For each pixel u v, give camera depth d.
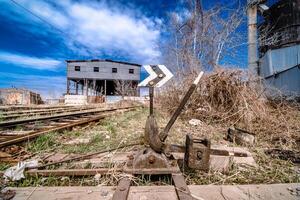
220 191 1.86
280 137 4.00
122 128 5.05
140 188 1.83
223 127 5.05
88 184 2.03
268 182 2.17
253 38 11.10
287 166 2.59
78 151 3.02
